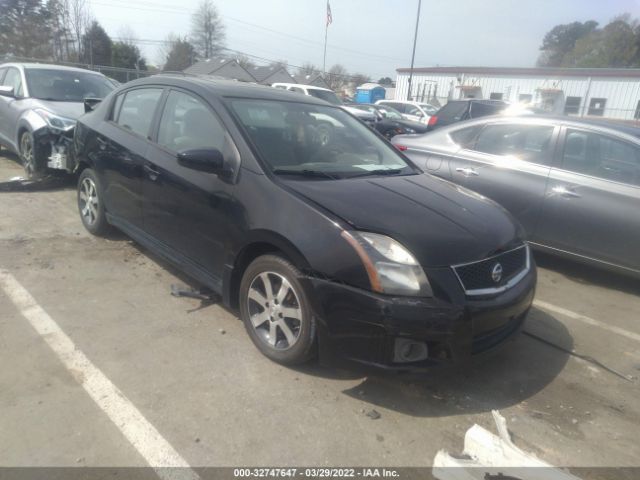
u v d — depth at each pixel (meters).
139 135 4.24
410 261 2.65
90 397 2.71
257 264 3.10
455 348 2.67
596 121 5.03
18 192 6.58
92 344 3.21
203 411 2.67
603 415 2.92
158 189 3.88
